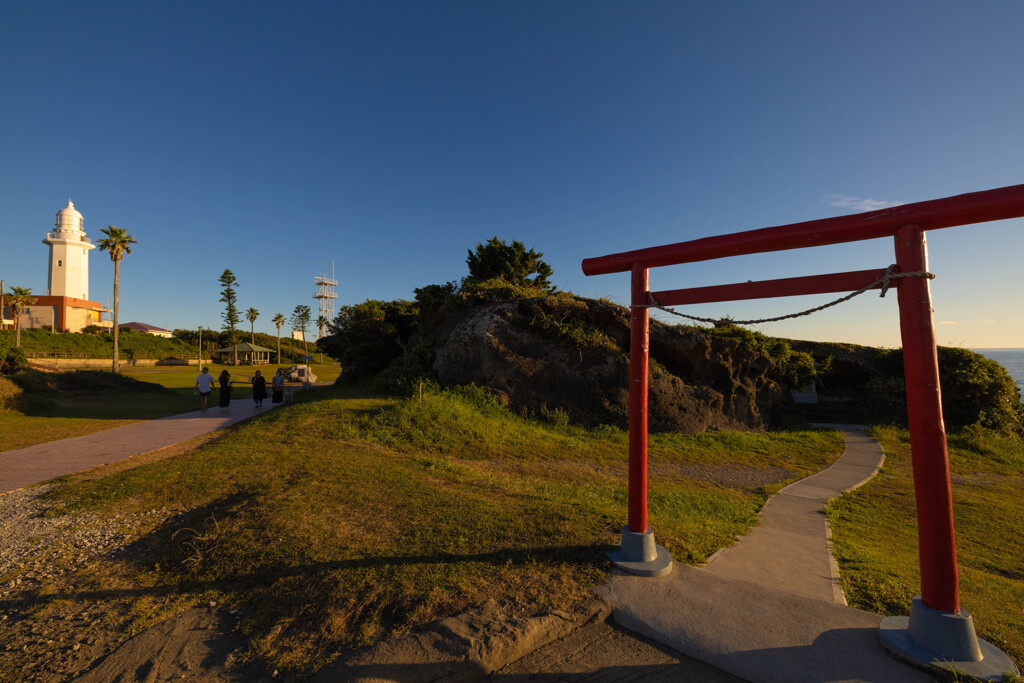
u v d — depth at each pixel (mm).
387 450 9602
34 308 66438
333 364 82062
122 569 4438
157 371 50062
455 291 19797
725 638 3365
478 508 5703
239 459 7836
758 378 18969
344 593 3754
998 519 8453
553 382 15234
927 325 3387
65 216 71312
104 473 7680
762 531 6516
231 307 83125
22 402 15250
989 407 18500
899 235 3492
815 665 3104
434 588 3816
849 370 22891
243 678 2977
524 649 3258
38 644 3410
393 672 2891
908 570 5289
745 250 4188
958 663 3041
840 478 10930
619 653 3301
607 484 8781
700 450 13547
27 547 4883
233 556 4441
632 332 4789
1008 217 3170
